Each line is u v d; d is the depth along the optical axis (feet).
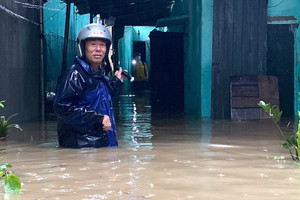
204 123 23.57
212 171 9.52
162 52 39.96
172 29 48.55
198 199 7.09
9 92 23.21
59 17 45.37
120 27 55.36
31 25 28.35
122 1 37.99
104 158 11.54
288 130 19.40
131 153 12.45
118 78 15.70
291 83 28.27
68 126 14.29
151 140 15.94
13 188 7.49
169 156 11.80
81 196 7.30
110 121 14.34
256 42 27.55
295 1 27.99
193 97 31.45
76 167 10.16
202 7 27.45
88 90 14.02
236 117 25.85
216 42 27.32
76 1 35.81
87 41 14.14
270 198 7.13
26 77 26.94
